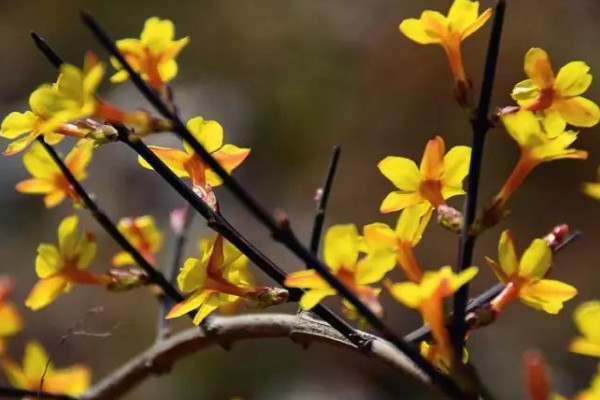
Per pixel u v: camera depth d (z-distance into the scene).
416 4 2.47
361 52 2.45
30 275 2.17
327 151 2.33
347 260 0.64
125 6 2.52
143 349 2.00
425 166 0.67
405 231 0.66
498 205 0.65
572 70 0.66
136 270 0.73
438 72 2.33
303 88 2.42
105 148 2.41
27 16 2.54
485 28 2.26
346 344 0.70
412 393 2.04
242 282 0.68
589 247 2.13
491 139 2.18
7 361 0.81
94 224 2.20
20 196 2.31
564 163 2.19
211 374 2.02
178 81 2.50
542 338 2.03
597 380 0.62
